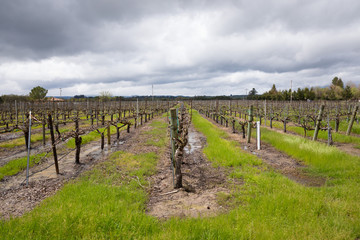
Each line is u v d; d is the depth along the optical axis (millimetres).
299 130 17812
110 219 4305
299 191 5902
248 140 13836
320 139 14531
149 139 14906
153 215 5098
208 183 7262
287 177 7625
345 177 7418
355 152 10891
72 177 7793
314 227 4137
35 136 15344
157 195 6402
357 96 51281
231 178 7641
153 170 8523
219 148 11602
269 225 4266
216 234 3902
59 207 4867
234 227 4273
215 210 5289
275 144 12789
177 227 4250
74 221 4227
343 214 4641
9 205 5723
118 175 7711
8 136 16234
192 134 18312
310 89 61875
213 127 21438
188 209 5367
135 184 6887
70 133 9234
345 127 18219
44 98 42906
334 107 30859
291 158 10305
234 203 5637
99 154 11188
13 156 10758
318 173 8211
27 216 4594
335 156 9242
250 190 6262
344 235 3848
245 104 49844
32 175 8016
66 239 3775
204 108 44844
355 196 5516
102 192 5848
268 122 24562
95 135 16359
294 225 4285
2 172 8148
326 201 5289
